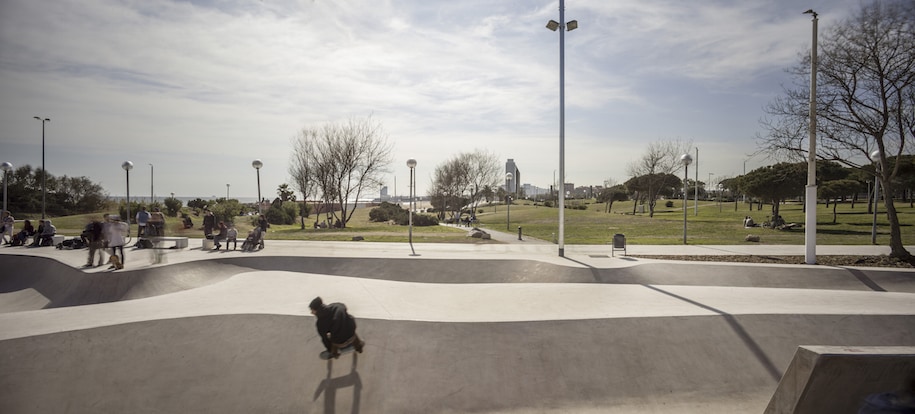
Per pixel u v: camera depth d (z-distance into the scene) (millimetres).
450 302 9703
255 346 7086
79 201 37500
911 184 39219
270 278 12352
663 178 53719
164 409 6102
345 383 6578
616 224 36375
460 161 65250
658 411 6297
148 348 6891
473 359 6969
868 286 11578
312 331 7328
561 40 14953
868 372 4633
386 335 7312
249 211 46969
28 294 12914
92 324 7125
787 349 7227
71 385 6215
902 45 13117
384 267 14234
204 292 10688
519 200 105250
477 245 19953
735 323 7645
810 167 13562
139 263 13531
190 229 27406
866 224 30922
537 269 13508
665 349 7207
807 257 13617
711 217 44469
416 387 6566
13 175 32750
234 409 6164
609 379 6773
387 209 51906
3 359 6250
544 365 6926
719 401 6457
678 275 12508
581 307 9031
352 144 38219
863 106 13992
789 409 4859
